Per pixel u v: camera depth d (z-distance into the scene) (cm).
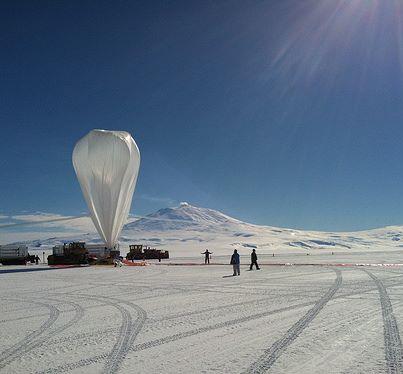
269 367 617
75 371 627
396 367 601
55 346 784
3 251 4984
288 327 892
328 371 589
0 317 1136
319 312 1062
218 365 636
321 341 761
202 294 1523
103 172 4125
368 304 1170
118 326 959
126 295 1558
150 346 764
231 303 1270
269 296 1405
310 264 3406
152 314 1112
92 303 1363
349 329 852
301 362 636
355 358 648
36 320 1072
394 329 843
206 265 3809
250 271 2750
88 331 912
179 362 658
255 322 959
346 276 2105
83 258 4219
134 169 4241
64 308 1270
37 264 5103
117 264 3869
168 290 1689
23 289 1892
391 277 2002
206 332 871
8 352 751
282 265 3397
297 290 1552
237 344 761
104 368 637
